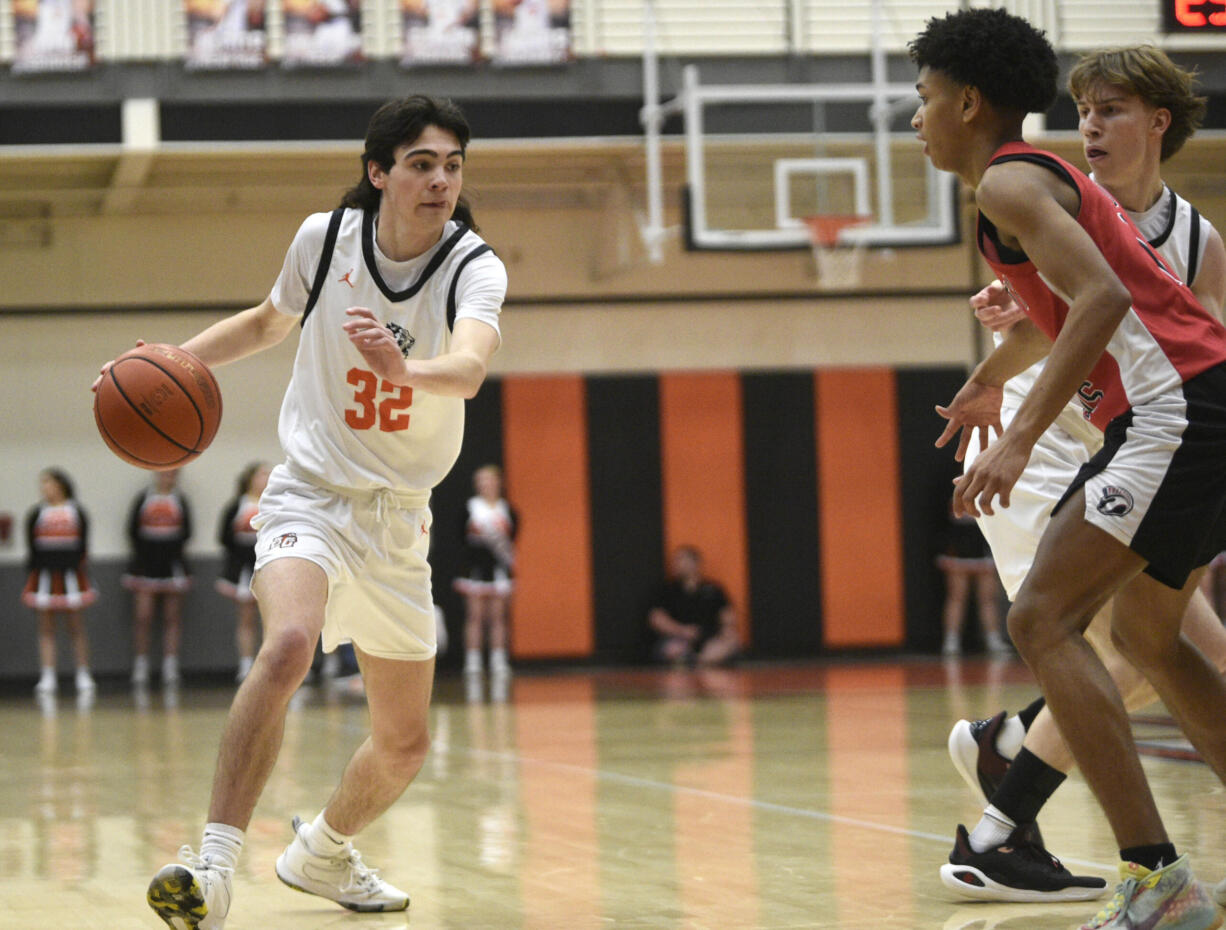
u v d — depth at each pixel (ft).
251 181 56.54
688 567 60.39
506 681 54.08
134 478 59.06
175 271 59.06
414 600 14.14
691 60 53.21
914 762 27.14
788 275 62.28
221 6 50.19
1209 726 13.55
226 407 59.41
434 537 60.13
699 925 13.94
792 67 53.88
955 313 63.16
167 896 11.78
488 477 58.29
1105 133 15.96
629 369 61.52
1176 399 12.45
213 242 59.16
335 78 50.67
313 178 56.49
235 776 12.47
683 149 53.31
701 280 61.87
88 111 49.47
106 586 58.70
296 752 31.19
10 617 58.08
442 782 25.54
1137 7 53.26
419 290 13.89
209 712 43.42
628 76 52.42
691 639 59.98
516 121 51.72
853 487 62.44
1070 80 16.43
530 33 51.65
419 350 13.99
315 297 14.06
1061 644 12.26
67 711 45.21
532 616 60.49
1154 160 16.10
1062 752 14.87
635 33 53.83
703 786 24.48
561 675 56.85
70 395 58.59
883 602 62.34
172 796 24.70
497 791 24.27
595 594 61.00
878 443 62.59
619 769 27.20
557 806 22.43
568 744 31.99
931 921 13.99
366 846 19.01
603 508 61.16
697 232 50.67
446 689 50.65
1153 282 12.80
